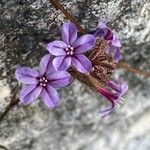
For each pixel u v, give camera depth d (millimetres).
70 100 143
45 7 116
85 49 106
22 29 118
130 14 127
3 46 119
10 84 128
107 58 111
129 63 144
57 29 120
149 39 138
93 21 123
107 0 120
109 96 112
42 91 108
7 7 113
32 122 140
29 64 127
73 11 120
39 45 123
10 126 138
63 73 108
